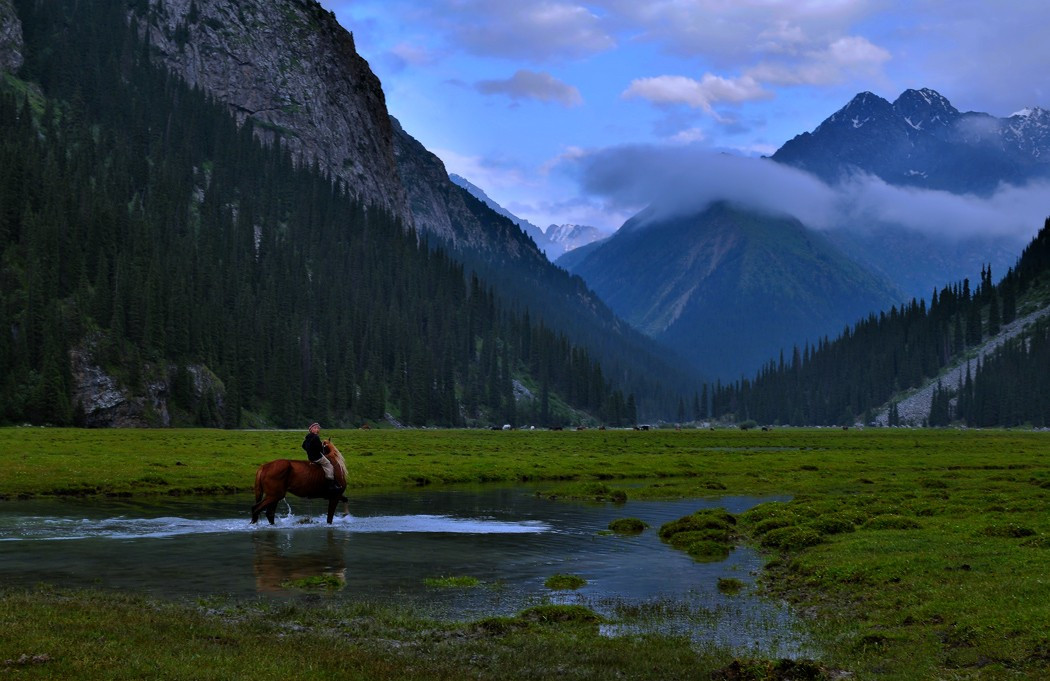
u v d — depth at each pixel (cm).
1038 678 1706
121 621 2003
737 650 2002
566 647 1998
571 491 5862
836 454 10812
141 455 7288
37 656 1636
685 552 3438
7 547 3189
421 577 2803
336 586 2633
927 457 10094
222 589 2523
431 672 1759
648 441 15650
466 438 15238
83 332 17612
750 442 15838
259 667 1689
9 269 18188
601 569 3042
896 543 3170
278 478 3984
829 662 1905
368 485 6244
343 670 1727
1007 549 2908
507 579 2823
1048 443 15100
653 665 1870
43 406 15825
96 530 3647
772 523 3953
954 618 2139
